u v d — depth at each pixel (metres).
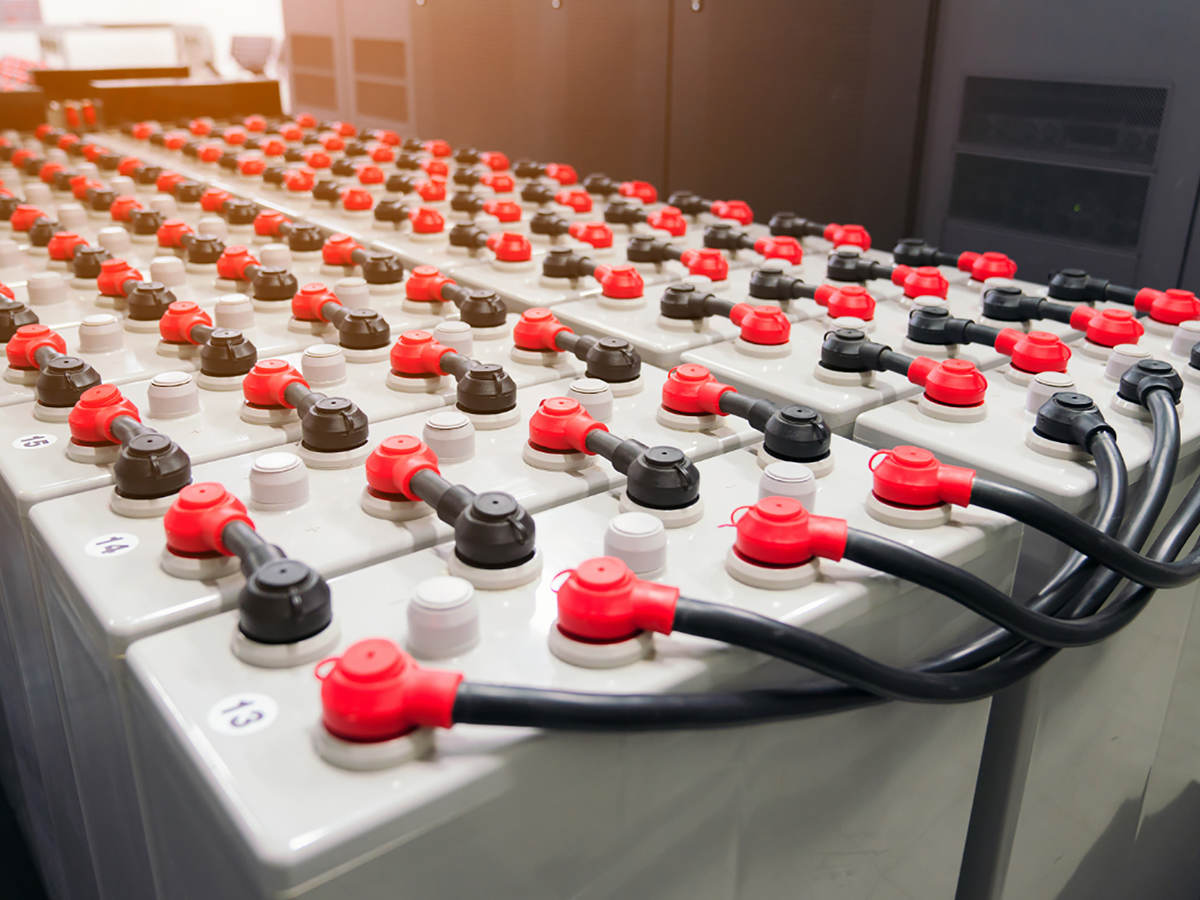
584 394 0.79
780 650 0.49
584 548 0.62
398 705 0.44
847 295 1.06
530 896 0.48
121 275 1.09
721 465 0.74
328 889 0.41
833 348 0.90
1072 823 0.86
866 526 0.65
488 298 1.02
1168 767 0.99
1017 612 0.56
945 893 0.77
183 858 0.51
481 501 0.58
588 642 0.51
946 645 0.65
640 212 1.51
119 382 0.88
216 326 1.03
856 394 0.87
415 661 0.49
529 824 0.47
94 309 1.10
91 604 0.55
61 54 3.39
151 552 0.60
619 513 0.67
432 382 0.88
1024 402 0.87
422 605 0.50
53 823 0.99
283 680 0.49
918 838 0.71
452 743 0.45
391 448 0.65
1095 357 0.98
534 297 1.16
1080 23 1.36
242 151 2.10
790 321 1.09
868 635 0.59
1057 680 0.75
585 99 2.17
